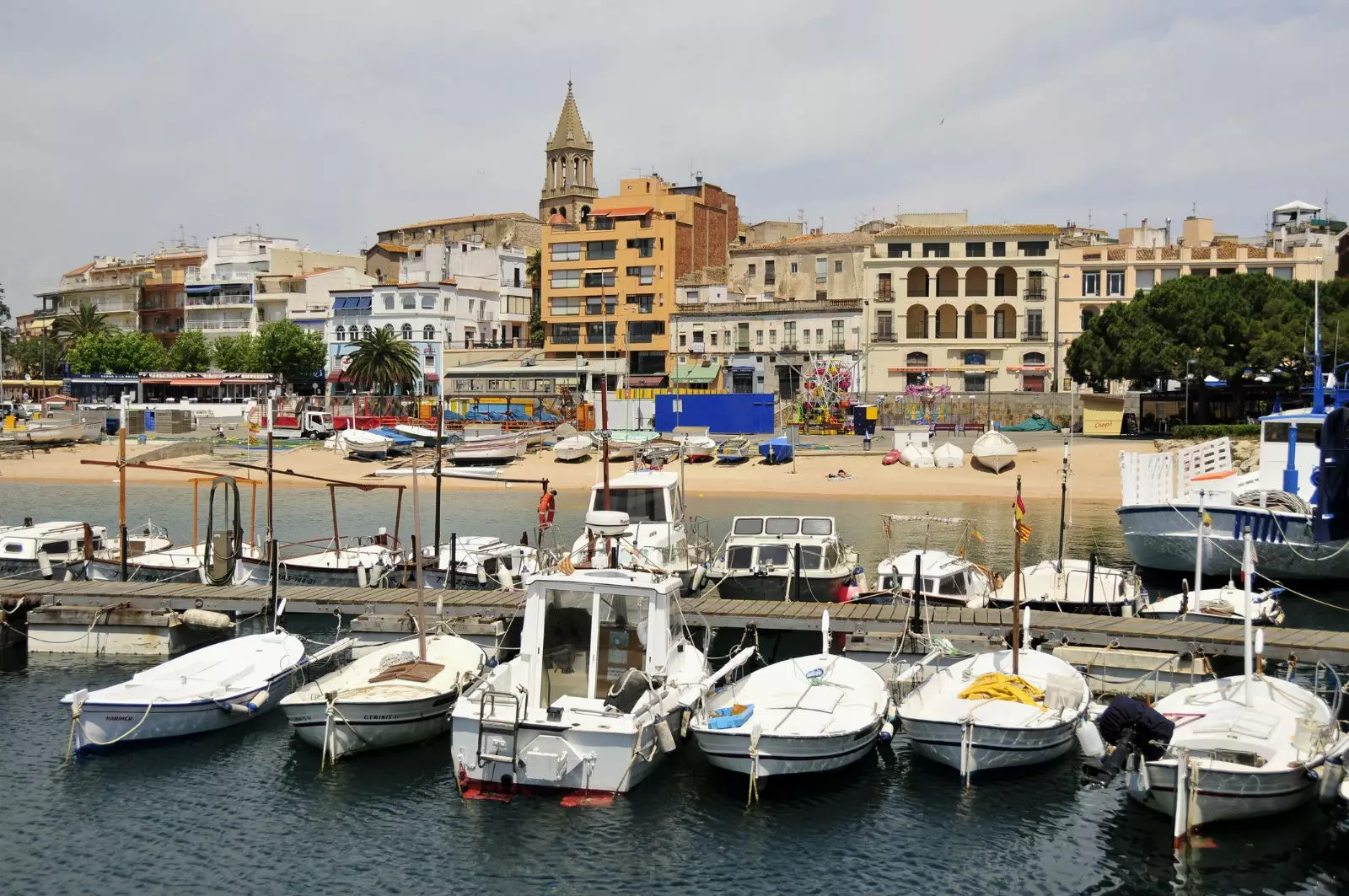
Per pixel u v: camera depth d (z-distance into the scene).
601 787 22.20
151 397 127.06
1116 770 21.78
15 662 32.16
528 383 116.56
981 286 108.56
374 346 113.38
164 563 39.59
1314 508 39.31
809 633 34.41
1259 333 79.69
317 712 24.39
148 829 21.92
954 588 35.03
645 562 33.12
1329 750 21.72
